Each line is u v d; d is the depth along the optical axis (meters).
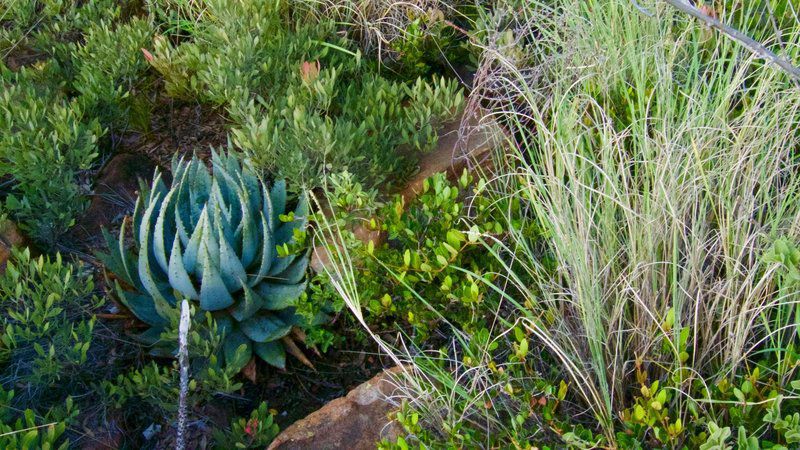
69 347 2.58
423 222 2.74
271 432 2.52
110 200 2.99
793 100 2.66
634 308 2.48
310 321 2.65
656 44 2.78
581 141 2.66
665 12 2.90
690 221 2.54
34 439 2.39
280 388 2.67
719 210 2.54
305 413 2.62
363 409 2.50
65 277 2.68
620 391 2.38
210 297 2.62
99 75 3.08
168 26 3.44
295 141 2.80
